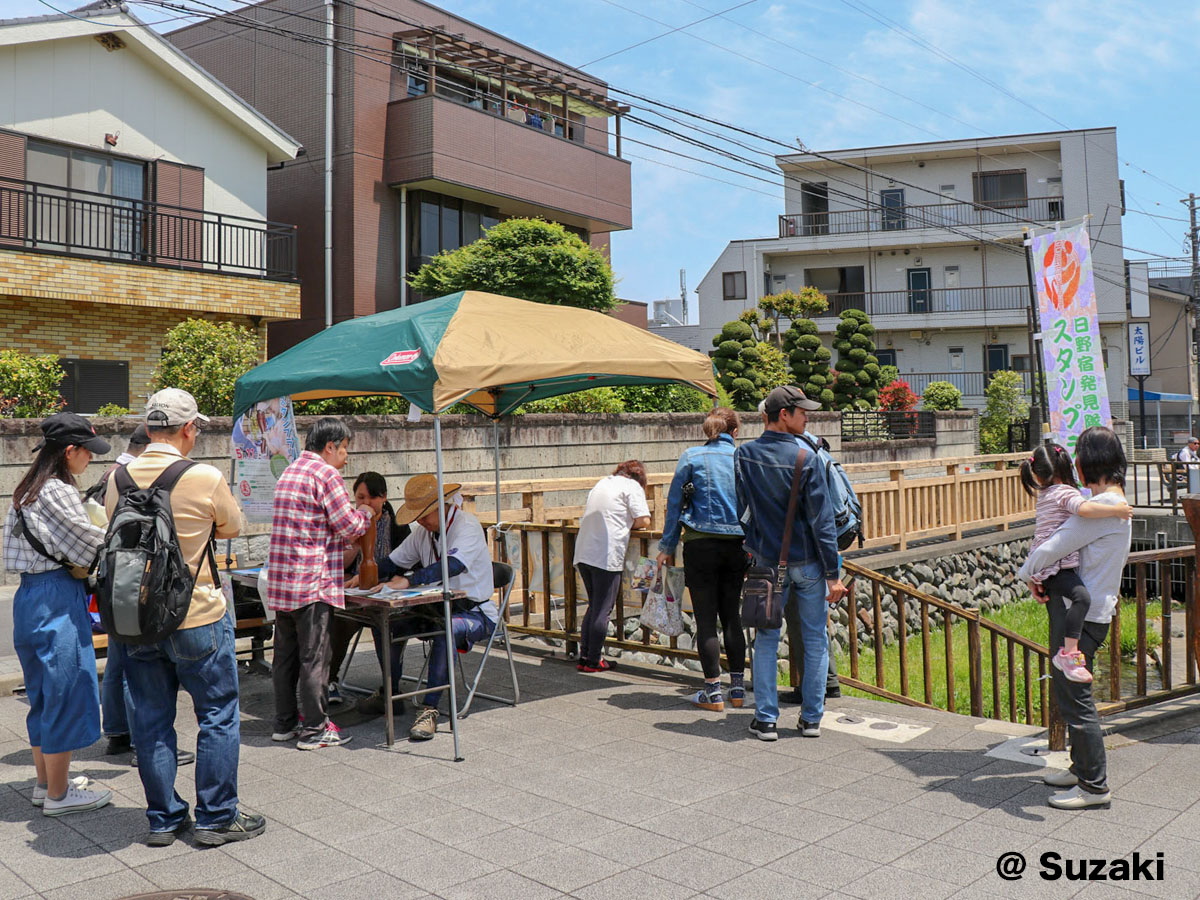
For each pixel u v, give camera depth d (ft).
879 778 14.40
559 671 22.03
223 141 54.24
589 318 19.75
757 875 11.03
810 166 115.65
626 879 10.96
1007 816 12.73
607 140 80.79
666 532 18.67
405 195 61.05
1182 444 125.29
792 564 16.34
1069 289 21.38
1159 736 16.16
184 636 11.80
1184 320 134.72
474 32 67.51
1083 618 13.06
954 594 43.60
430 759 15.55
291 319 54.19
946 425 71.72
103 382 48.39
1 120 45.42
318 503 16.03
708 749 16.02
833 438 59.57
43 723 12.84
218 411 42.93
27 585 12.92
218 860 11.59
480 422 39.70
